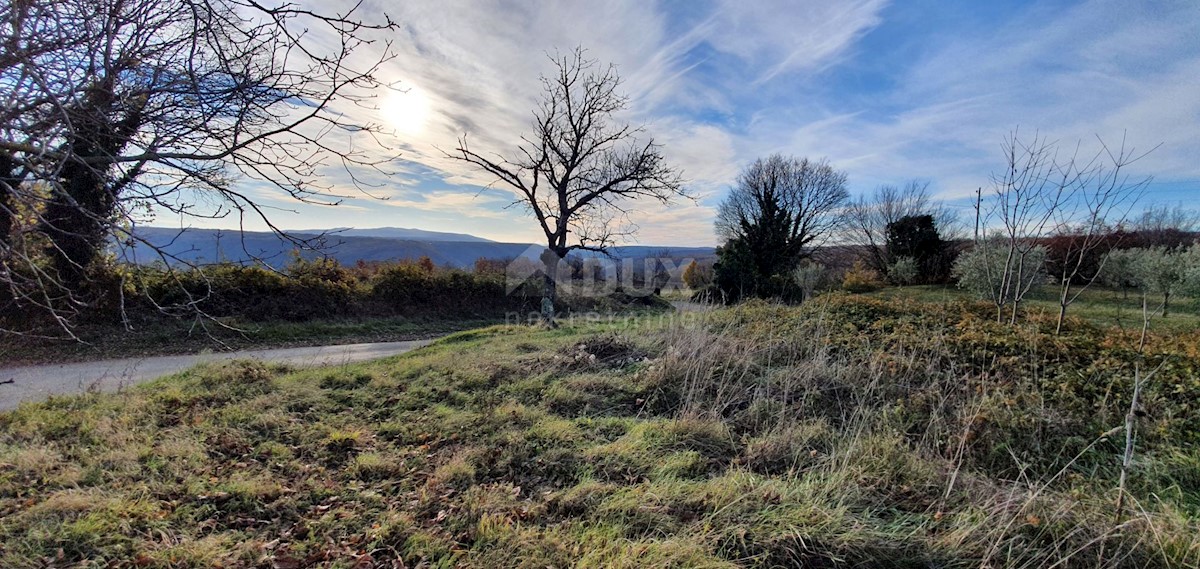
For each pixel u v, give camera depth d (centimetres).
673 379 548
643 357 679
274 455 384
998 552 244
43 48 194
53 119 199
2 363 771
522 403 512
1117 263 1323
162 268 245
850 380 502
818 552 247
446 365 668
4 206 195
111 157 200
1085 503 284
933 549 248
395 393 548
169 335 995
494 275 1830
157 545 261
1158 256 1190
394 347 1107
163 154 209
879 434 382
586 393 533
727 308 1005
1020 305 1033
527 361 689
